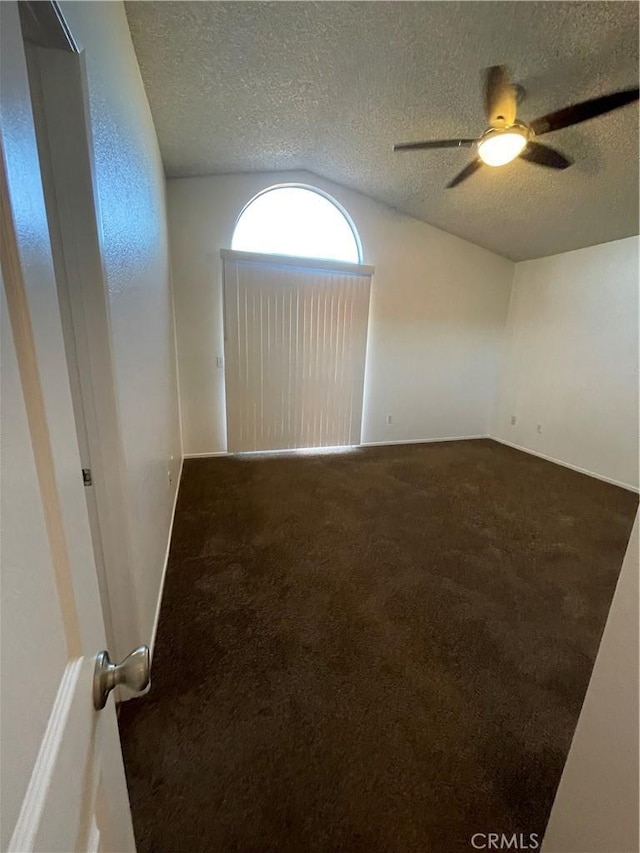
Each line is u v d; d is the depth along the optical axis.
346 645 1.71
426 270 4.66
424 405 5.09
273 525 2.74
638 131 2.38
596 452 4.04
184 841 1.03
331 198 4.14
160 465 2.21
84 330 1.09
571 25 1.81
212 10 1.77
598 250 3.98
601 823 0.75
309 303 4.23
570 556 2.50
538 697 1.50
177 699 1.42
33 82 0.91
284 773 1.19
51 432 0.40
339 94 2.51
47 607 0.38
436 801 1.14
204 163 3.41
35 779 0.34
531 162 2.64
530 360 4.80
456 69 2.21
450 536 2.70
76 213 1.01
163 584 2.06
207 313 3.97
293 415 4.48
